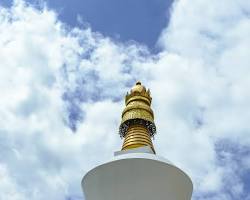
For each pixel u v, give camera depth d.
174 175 12.48
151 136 15.44
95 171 12.79
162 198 12.27
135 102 15.75
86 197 13.27
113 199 12.45
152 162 12.30
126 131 15.34
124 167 12.38
